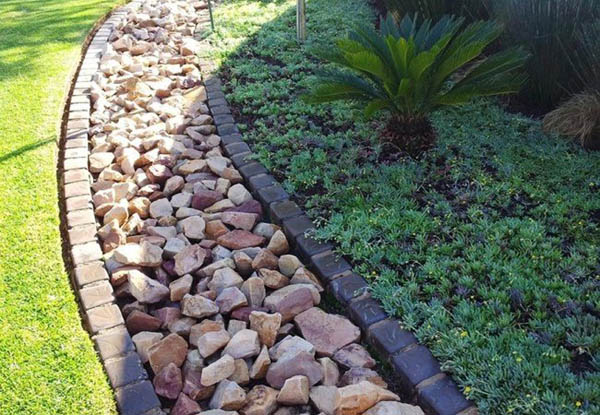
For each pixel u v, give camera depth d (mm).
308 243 2676
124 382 1977
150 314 2428
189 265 2639
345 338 2199
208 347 2139
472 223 2727
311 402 1952
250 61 4797
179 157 3553
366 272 2467
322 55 3389
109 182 3295
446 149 3336
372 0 6109
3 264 2494
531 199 2910
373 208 2861
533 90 3828
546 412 1746
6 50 5035
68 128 3807
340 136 3592
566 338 2047
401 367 2002
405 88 3057
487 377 1898
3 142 3479
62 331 2156
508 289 2279
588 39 3346
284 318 2316
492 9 4188
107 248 2725
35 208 2879
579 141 3346
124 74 4727
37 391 1915
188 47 5105
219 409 1917
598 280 2311
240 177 3283
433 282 2385
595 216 2750
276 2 6441
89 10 6188
